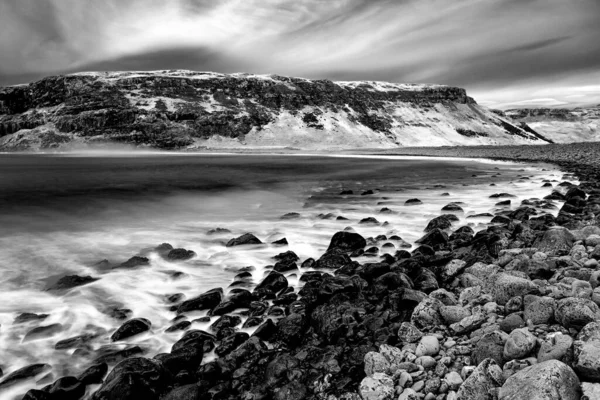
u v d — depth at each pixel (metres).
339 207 15.39
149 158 67.56
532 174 26.62
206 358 4.50
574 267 5.29
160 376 3.90
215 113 133.88
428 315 4.41
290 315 5.07
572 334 3.50
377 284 5.96
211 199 18.06
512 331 3.47
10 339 5.12
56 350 4.82
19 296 6.65
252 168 38.88
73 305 6.22
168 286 7.05
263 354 4.39
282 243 9.67
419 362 3.62
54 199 17.81
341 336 4.60
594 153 40.09
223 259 8.66
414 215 12.98
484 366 3.09
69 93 140.75
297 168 38.34
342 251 8.10
